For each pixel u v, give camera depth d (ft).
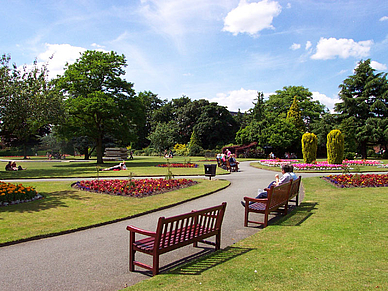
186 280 12.71
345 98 154.30
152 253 13.99
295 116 175.94
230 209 29.30
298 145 162.91
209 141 214.90
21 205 30.66
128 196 35.50
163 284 12.42
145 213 28.19
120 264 15.87
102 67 101.50
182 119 233.55
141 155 207.62
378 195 33.35
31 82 64.59
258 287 11.65
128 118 107.76
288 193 26.14
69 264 15.88
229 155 78.95
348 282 11.78
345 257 14.75
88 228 23.38
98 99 94.68
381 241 17.26
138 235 21.42
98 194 36.78
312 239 18.11
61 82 100.99
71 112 96.63
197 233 16.15
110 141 164.86
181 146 203.10
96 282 13.60
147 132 250.57
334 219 23.17
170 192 38.55
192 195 36.37
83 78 99.45
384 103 150.30
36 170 77.46
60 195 36.06
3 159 166.71
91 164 106.11
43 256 17.20
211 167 51.80
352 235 18.66
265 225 22.06
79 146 152.56
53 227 23.00
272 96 210.38
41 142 199.62
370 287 11.25
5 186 33.40
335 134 78.79
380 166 82.02
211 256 15.90
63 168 85.71
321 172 66.23
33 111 62.08
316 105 204.64
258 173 67.15
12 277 14.20
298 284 11.79
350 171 64.54
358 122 147.43
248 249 16.83
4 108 58.13
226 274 13.19
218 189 41.27
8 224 23.79
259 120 168.86
